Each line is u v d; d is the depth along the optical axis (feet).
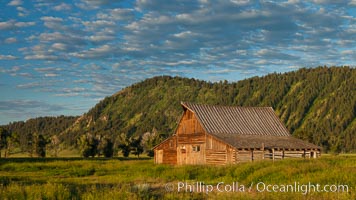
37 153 469.16
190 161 188.96
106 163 171.63
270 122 204.23
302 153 179.93
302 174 86.53
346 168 86.69
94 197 56.70
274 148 170.60
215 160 175.22
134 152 450.30
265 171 92.32
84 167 149.28
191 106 193.36
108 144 444.96
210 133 179.42
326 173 82.23
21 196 56.80
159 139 457.68
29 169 153.99
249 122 198.39
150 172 119.85
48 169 153.99
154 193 63.67
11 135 464.24
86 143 440.04
